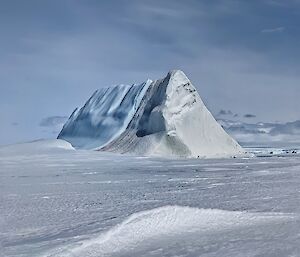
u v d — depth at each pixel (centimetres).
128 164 6106
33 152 8888
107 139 11725
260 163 6631
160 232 1639
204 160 7750
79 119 13450
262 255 1321
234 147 11150
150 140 9888
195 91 11200
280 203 2269
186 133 10394
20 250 1307
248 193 2717
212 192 2792
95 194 2700
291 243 1469
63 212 2011
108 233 1495
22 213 1988
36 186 3166
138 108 11856
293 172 4538
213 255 1340
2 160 6781
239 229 1714
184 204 2209
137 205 2211
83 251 1340
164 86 11119
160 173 4500
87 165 5769
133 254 1363
